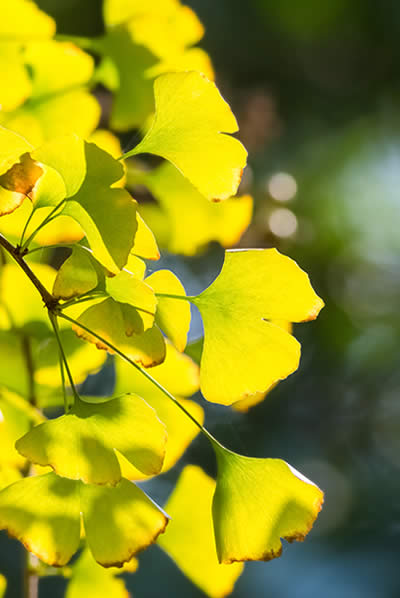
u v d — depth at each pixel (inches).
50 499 34.1
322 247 94.1
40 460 33.5
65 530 34.0
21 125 40.1
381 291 102.6
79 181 33.4
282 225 55.5
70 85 40.4
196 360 39.3
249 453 106.3
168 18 41.2
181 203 40.9
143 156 45.2
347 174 107.4
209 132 34.7
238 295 35.1
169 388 38.9
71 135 33.1
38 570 39.7
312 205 98.3
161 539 38.8
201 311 35.2
